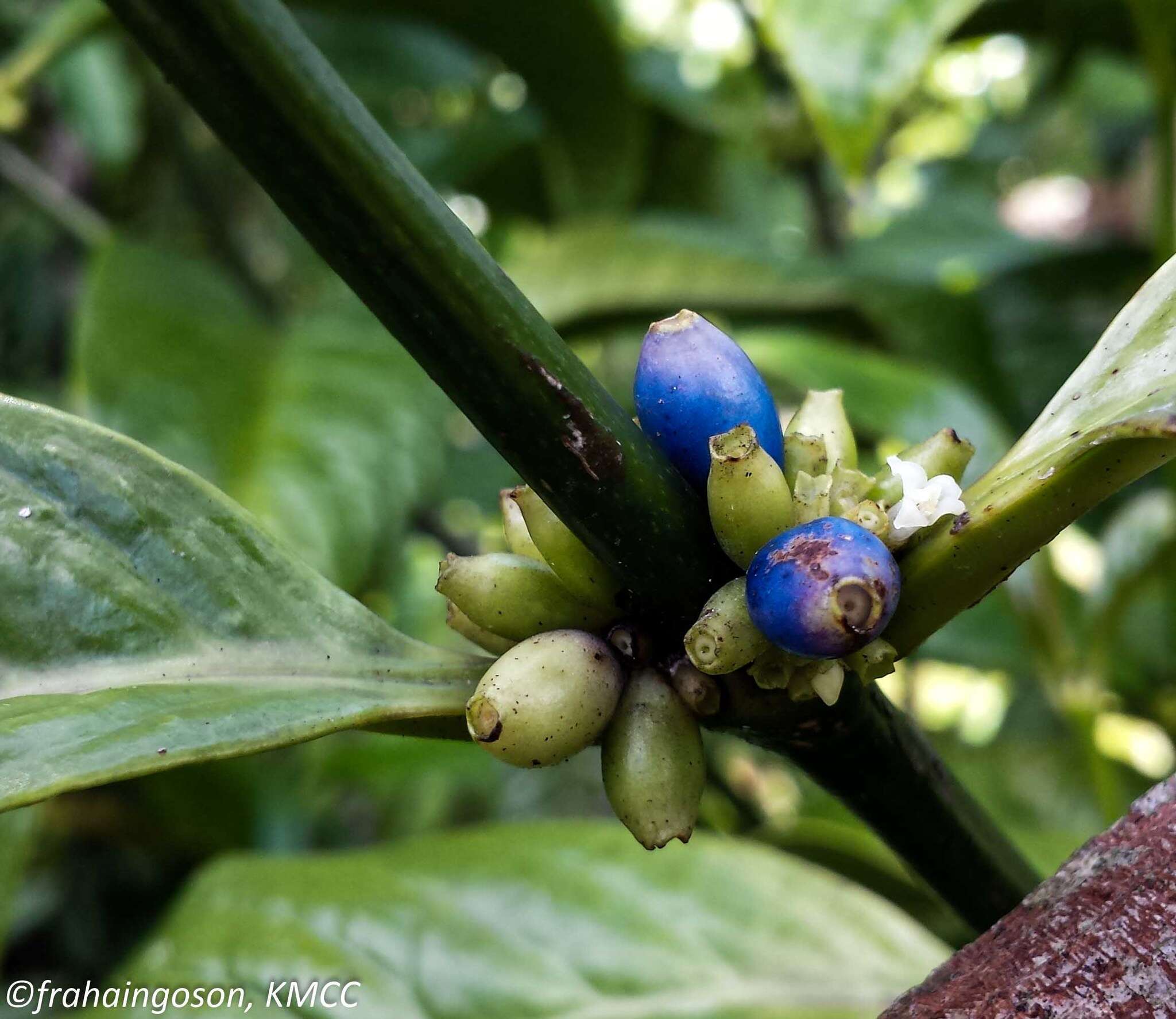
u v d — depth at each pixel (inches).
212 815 21.3
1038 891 7.8
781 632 8.0
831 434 9.1
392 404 18.5
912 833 9.2
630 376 28.5
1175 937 7.5
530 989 11.6
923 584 8.5
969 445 8.8
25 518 9.0
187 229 27.6
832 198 27.3
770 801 25.7
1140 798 7.9
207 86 7.5
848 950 12.0
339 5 22.9
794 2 11.6
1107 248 23.5
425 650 9.2
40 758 8.1
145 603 9.0
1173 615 18.0
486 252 7.9
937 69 33.6
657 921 12.1
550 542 8.6
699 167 29.8
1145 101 33.3
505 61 23.6
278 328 20.0
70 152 27.9
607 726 8.6
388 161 7.7
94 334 18.1
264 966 11.8
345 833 27.3
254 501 17.1
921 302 21.5
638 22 34.8
